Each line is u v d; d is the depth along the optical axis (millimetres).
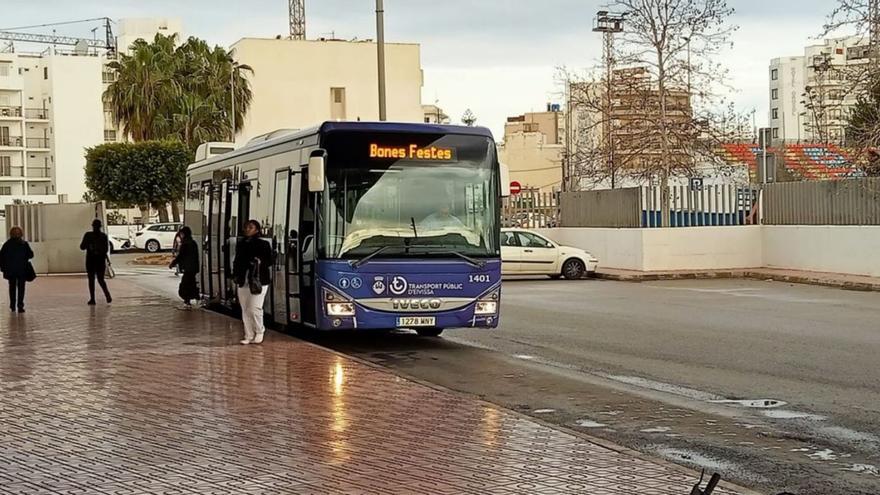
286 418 9531
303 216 15219
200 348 14656
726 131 40281
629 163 42688
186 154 58969
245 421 9383
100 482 7141
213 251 20938
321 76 73875
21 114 91812
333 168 14578
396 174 14781
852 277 29500
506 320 19781
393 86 75688
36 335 16500
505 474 7355
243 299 15227
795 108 112938
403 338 17109
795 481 7719
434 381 12695
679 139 39500
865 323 18906
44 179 93438
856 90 34406
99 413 9789
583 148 59000
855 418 10086
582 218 37344
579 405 11000
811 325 18609
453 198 14984
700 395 11539
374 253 14562
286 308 16062
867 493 7383
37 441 8523
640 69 39625
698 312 21250
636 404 11016
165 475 7332
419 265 14703
